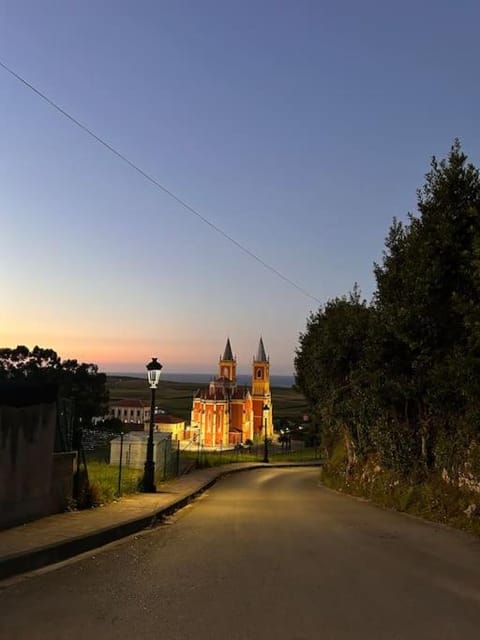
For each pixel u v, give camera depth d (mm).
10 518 10102
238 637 5250
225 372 129500
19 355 76750
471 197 14797
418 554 9234
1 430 9844
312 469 52375
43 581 7375
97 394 78312
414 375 16469
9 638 5211
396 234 17781
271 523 13328
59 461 12039
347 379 24953
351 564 8414
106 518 11703
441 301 14977
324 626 5566
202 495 22500
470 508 12711
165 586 7098
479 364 12359
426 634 5363
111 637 5234
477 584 7227
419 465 16953
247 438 117625
